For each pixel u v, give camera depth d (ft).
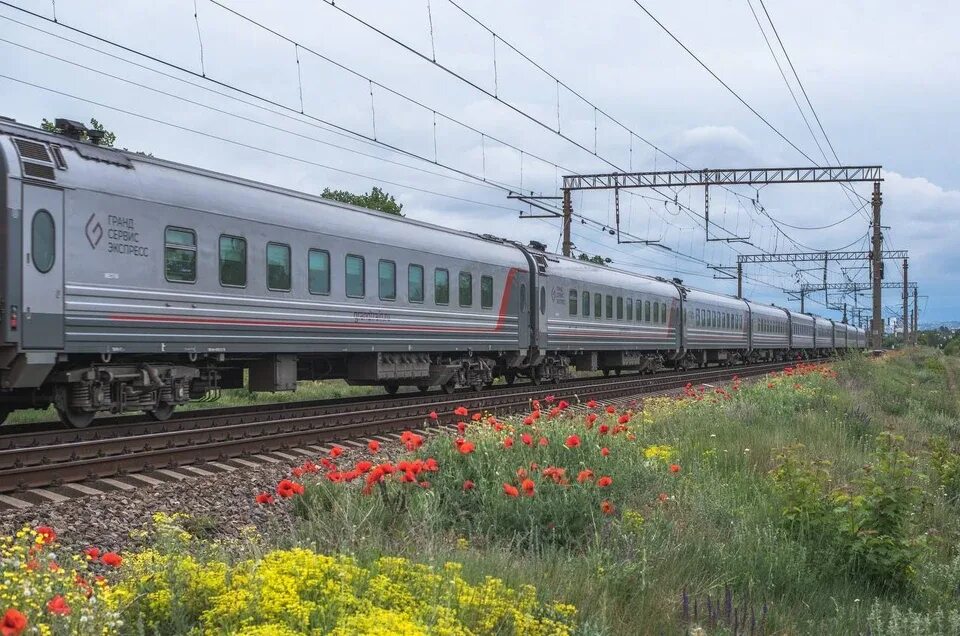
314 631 11.21
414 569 14.62
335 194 143.54
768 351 173.06
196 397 44.75
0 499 25.46
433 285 61.00
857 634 17.04
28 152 34.14
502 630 13.37
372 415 48.57
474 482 23.61
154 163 40.45
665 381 87.15
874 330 136.77
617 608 16.10
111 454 32.63
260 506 25.95
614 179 103.09
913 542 21.84
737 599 17.99
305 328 48.65
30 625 10.31
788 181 98.94
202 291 41.83
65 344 35.06
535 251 78.28
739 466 32.22
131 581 13.57
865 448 38.52
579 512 21.09
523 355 74.49
